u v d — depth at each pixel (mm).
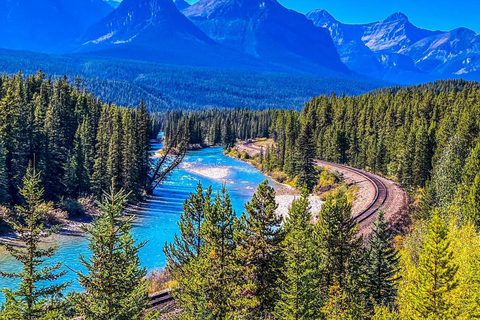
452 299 26234
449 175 56688
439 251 24000
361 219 51594
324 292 25766
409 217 54031
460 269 29172
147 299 17406
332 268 26891
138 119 78125
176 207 68312
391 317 24234
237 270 23922
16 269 38250
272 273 25172
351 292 25500
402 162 78125
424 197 53719
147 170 77312
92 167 67250
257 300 24641
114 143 65312
